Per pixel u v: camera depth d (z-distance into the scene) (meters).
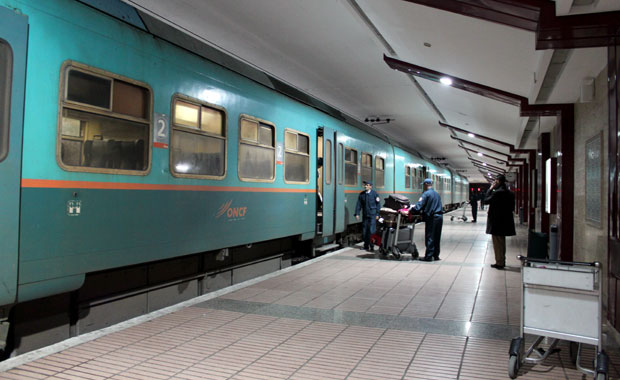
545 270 3.62
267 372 3.56
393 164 17.44
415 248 9.88
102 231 4.44
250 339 4.35
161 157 5.27
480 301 5.97
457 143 26.20
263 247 8.59
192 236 5.82
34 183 3.78
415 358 3.90
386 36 7.43
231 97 6.75
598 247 5.95
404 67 8.80
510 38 5.34
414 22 6.02
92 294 4.81
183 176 5.64
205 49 6.38
